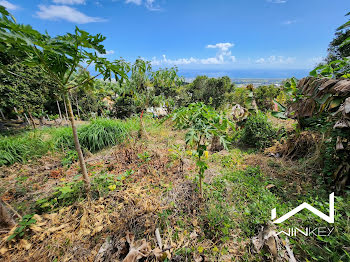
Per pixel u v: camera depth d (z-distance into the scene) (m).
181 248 1.46
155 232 1.58
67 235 1.56
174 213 1.83
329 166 2.15
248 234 1.56
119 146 3.81
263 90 9.12
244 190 2.20
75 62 1.44
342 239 1.35
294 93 2.62
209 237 1.58
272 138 3.85
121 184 2.33
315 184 2.28
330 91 1.88
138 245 1.42
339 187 1.94
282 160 3.04
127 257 1.29
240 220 1.72
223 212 1.80
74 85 1.72
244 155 3.47
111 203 1.98
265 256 1.35
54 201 2.00
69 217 1.79
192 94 12.54
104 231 1.61
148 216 1.72
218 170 2.80
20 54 1.35
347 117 1.65
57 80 1.51
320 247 1.35
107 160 3.29
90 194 2.06
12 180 2.61
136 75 3.58
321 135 2.69
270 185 2.28
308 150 2.85
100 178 2.39
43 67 1.42
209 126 1.49
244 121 4.11
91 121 4.86
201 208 1.86
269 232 1.46
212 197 2.05
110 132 4.33
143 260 1.35
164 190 2.20
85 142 3.97
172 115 1.56
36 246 1.47
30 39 1.07
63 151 3.62
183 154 3.26
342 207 1.66
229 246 1.48
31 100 6.50
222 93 12.73
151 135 4.80
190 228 1.66
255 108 3.88
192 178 2.46
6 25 0.93
